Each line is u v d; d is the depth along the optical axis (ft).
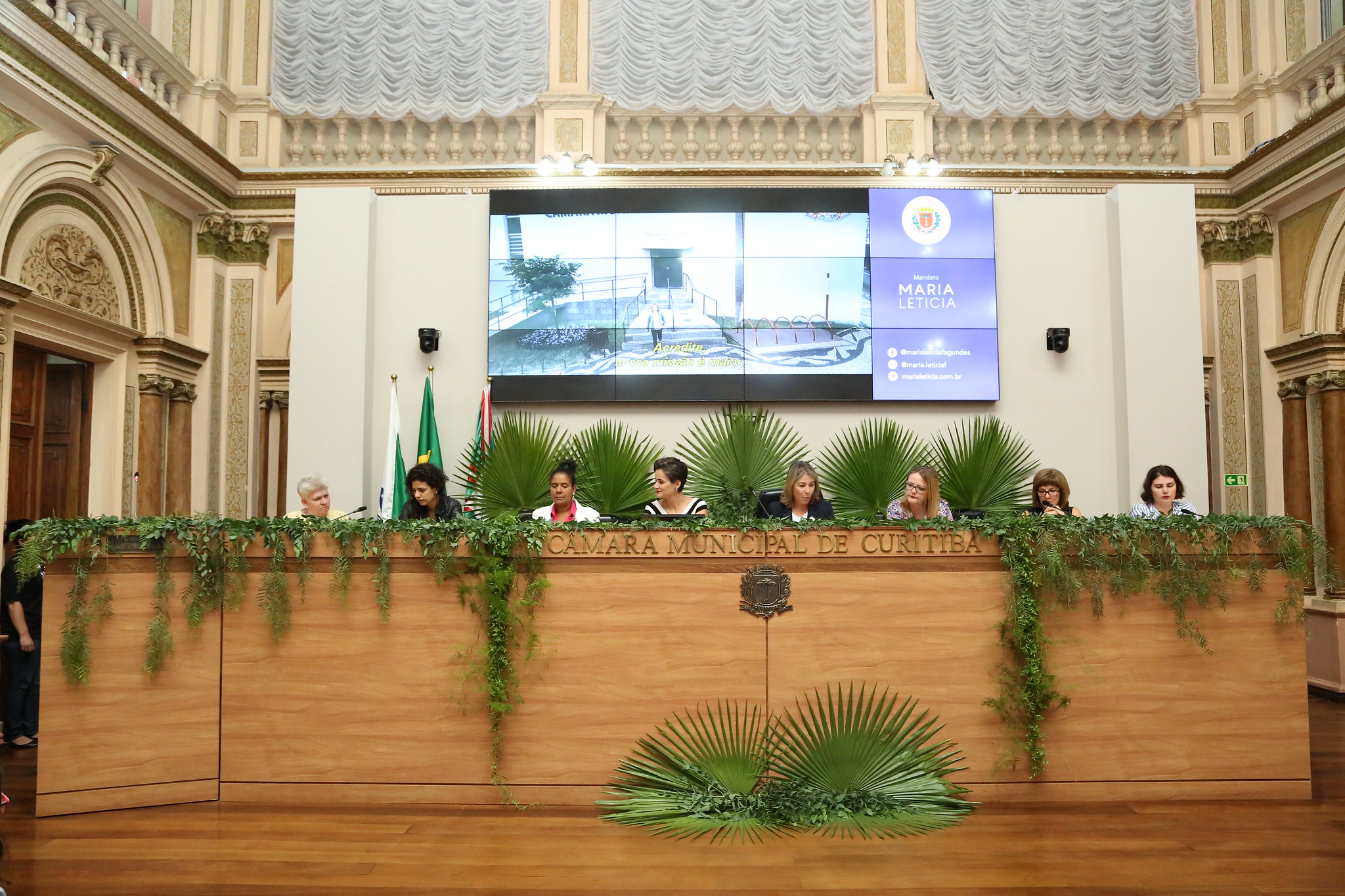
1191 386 20.33
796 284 21.08
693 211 21.18
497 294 20.89
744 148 29.12
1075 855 9.04
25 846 9.22
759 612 10.61
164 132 23.82
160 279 24.88
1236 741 10.69
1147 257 20.58
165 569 10.61
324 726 10.62
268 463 28.45
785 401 20.98
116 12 22.40
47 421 22.85
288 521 10.80
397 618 10.67
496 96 28.40
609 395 20.76
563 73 28.50
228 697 10.66
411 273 21.12
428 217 21.24
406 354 20.97
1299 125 23.72
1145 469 20.18
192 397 26.45
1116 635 10.72
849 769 10.34
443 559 10.54
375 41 28.50
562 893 8.12
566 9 28.66
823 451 20.89
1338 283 23.84
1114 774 10.62
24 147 19.26
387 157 28.89
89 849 9.16
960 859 8.93
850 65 28.43
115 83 21.45
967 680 10.63
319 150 28.89
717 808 10.14
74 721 10.23
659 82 28.35
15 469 20.57
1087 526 10.67
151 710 10.49
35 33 18.66
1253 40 27.45
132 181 23.66
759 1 28.40
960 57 28.48
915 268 21.09
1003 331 21.17
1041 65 28.45
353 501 20.01
